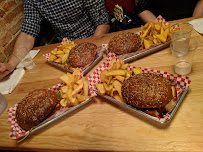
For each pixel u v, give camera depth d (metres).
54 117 1.31
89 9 2.60
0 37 2.44
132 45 1.67
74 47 1.81
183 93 1.16
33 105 1.29
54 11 2.55
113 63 1.42
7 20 2.56
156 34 1.71
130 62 1.67
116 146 1.07
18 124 1.34
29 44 2.57
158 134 1.06
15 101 1.66
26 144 1.25
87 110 1.35
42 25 3.11
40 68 2.00
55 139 1.22
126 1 2.80
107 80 1.32
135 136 1.09
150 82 1.14
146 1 2.46
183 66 1.33
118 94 1.30
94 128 1.22
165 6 2.47
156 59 1.62
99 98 1.41
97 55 1.83
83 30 2.77
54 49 2.15
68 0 2.47
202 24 1.77
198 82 1.28
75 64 1.69
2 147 1.31
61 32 2.81
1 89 1.85
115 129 1.17
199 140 0.97
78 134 1.21
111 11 2.93
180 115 1.12
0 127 1.45
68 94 1.27
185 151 0.95
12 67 2.10
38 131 1.31
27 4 2.62
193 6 2.40
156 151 0.99
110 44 1.74
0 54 2.45
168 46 1.72
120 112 1.26
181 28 1.63
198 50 1.54
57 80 1.75
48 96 1.35
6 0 2.56
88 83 1.39
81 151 1.13
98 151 1.09
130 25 2.62
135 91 1.14
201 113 1.10
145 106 1.11
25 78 1.93
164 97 1.09
